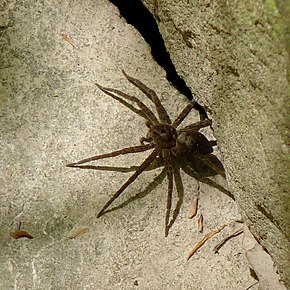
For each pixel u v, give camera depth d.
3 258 0.53
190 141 0.54
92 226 0.54
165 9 0.52
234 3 0.47
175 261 0.54
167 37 0.53
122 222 0.54
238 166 0.51
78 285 0.53
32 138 0.54
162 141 0.54
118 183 0.54
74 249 0.53
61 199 0.54
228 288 0.54
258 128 0.49
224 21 0.48
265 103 0.48
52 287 0.53
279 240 0.51
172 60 0.54
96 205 0.54
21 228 0.53
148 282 0.54
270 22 0.46
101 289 0.53
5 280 0.53
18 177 0.54
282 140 0.47
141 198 0.54
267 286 0.53
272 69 0.47
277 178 0.48
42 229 0.53
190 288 0.54
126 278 0.53
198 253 0.54
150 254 0.54
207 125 0.54
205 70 0.51
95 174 0.54
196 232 0.54
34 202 0.54
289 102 0.46
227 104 0.50
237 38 0.48
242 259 0.54
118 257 0.54
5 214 0.53
